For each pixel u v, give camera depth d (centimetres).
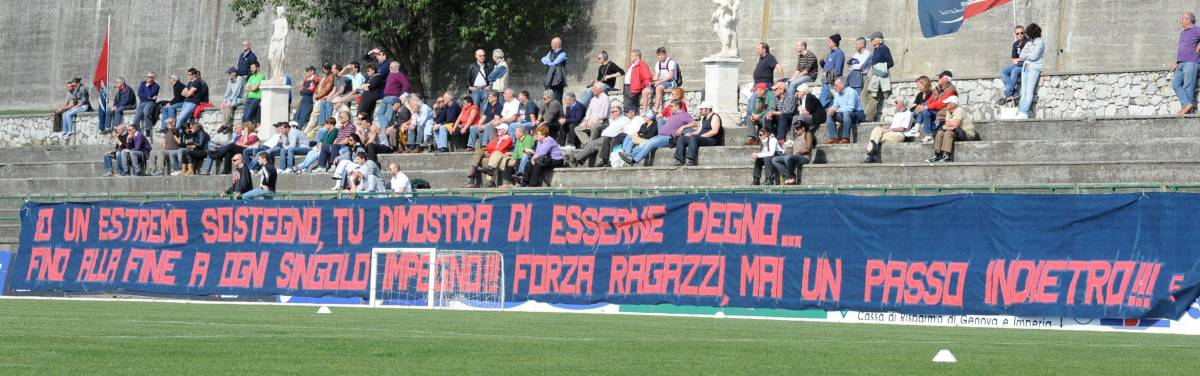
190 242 7612
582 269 6588
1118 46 10769
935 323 5741
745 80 12044
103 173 10788
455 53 13000
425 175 8762
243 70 11456
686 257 6328
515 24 12375
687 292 6300
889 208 5888
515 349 3684
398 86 9788
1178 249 5281
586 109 9312
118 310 6047
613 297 6475
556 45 9481
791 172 7444
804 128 7769
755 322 5572
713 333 4638
